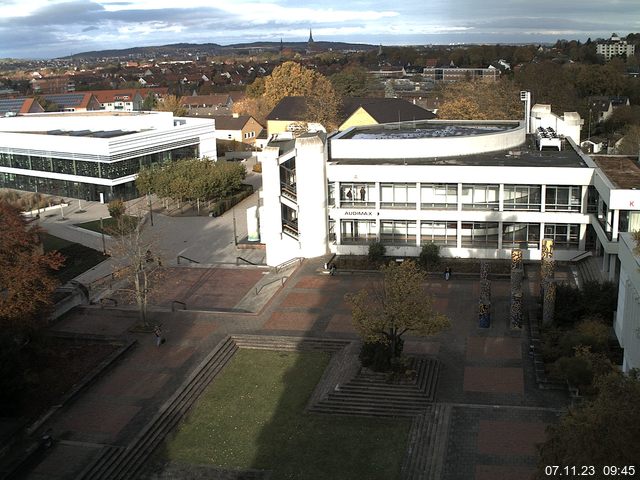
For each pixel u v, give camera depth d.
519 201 66.12
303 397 43.47
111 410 42.41
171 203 98.69
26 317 43.38
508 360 46.34
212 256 74.75
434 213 67.56
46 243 80.88
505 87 134.62
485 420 39.34
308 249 69.69
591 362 40.03
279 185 69.06
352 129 86.62
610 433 22.66
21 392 42.91
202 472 36.62
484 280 53.81
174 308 58.38
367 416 40.88
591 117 158.62
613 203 53.44
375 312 45.72
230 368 47.88
